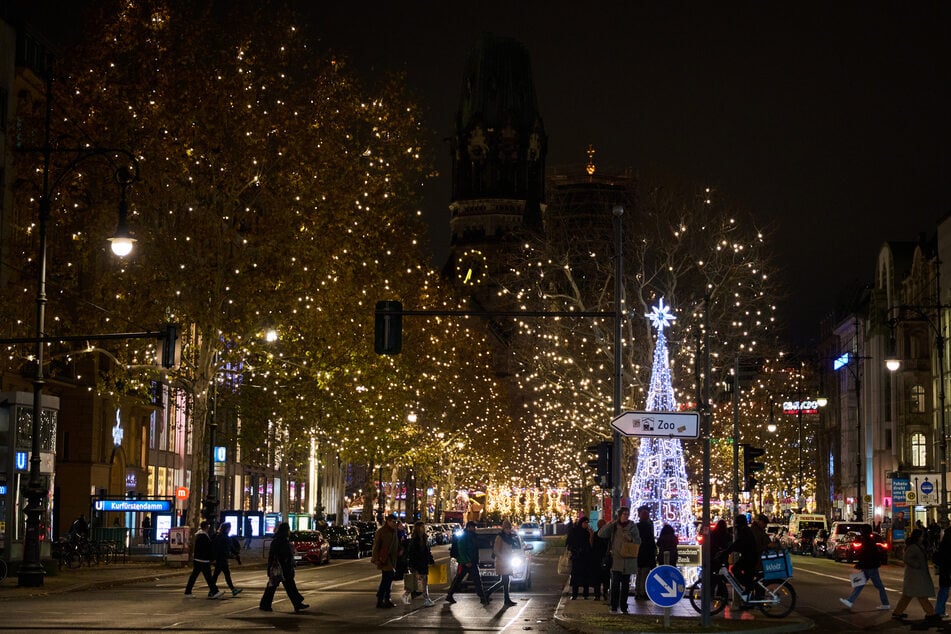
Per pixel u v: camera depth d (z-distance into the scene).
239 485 98.19
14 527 39.47
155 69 49.75
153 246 50.38
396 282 68.88
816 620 28.83
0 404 39.50
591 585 36.59
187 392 61.69
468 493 139.50
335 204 51.78
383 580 31.06
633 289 60.59
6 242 55.53
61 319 53.78
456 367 95.94
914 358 96.00
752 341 59.66
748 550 28.39
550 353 60.75
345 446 74.50
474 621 27.25
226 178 50.09
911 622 27.91
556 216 62.00
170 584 40.12
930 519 83.00
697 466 80.25
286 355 58.53
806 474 135.00
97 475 66.44
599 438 65.25
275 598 33.94
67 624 24.89
